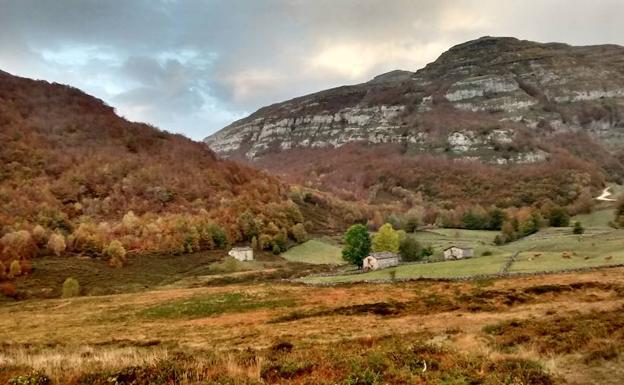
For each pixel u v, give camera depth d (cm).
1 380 1972
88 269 13188
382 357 2119
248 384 1786
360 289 8294
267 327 5438
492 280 7769
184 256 15575
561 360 2244
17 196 17550
